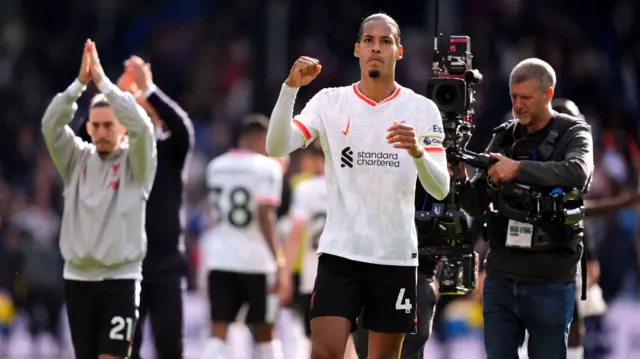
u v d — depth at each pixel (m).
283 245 37.03
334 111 19.03
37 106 62.19
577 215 20.91
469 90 21.03
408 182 18.89
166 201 25.56
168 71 64.75
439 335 38.97
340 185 18.92
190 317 41.22
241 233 31.23
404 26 63.97
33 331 41.97
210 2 68.12
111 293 22.70
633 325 38.06
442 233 21.08
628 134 56.78
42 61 64.19
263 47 57.16
